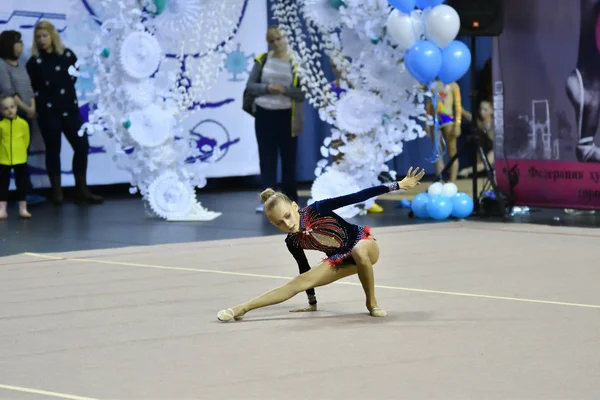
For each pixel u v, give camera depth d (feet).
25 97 53.93
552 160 45.78
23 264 33.09
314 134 66.03
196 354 19.89
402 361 18.97
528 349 19.84
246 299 26.11
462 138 68.80
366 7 44.78
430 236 39.14
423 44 42.63
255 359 19.36
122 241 39.17
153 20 45.70
